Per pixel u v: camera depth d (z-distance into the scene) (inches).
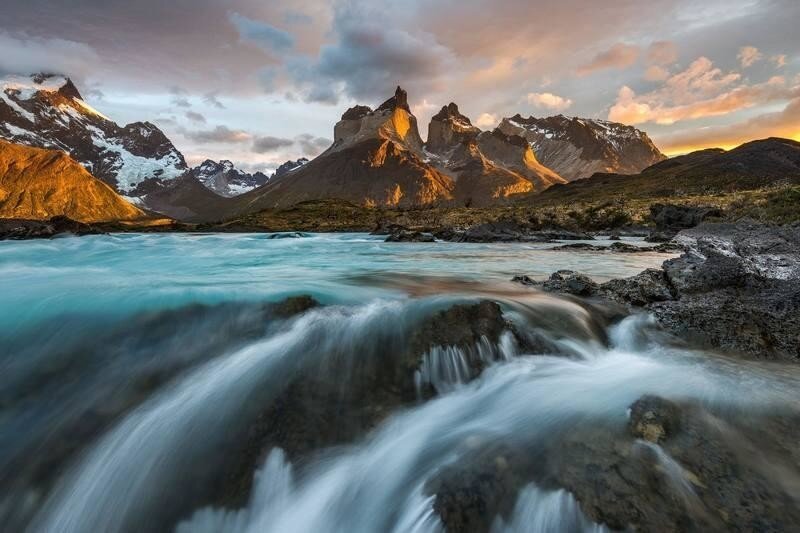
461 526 185.3
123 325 361.4
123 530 224.5
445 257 1341.0
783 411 253.3
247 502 232.4
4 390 293.6
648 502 182.1
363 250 1761.8
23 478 243.0
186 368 318.0
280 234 3430.1
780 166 7396.7
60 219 3085.6
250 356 327.9
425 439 249.8
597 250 1673.2
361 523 211.8
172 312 383.9
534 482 199.8
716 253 704.4
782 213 2539.4
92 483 242.4
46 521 227.9
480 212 5738.2
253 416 274.4
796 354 367.9
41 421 275.6
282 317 383.6
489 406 281.7
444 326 352.8
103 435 265.4
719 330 410.6
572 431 236.8
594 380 310.2
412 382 309.6
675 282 590.9
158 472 246.2
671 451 211.8
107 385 303.0
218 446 258.2
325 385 300.5
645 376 316.2
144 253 1470.2
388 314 381.7
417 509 200.5
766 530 169.6
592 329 428.8
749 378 310.0
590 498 185.6
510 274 845.8
